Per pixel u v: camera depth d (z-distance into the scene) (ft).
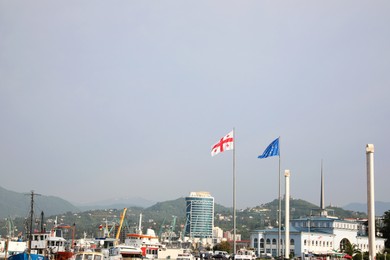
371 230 309.83
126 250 431.84
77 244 622.13
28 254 373.40
